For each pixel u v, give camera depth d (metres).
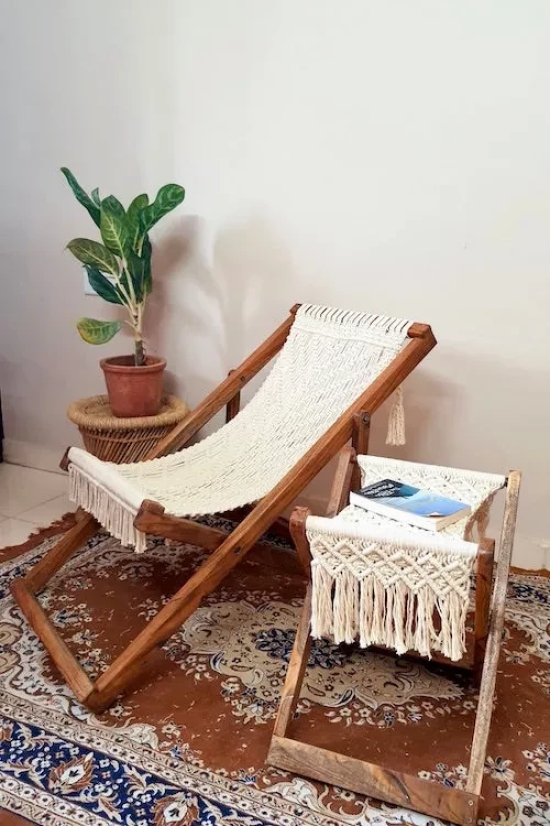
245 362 2.08
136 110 2.36
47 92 2.49
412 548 1.21
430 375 2.11
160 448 1.98
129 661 1.45
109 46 2.35
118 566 2.05
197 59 2.22
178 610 1.49
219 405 2.05
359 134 2.05
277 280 2.27
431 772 1.31
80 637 1.70
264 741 1.38
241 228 2.29
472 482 1.53
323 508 2.35
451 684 1.57
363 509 1.39
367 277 2.14
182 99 2.28
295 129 2.13
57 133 2.52
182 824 1.18
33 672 1.57
